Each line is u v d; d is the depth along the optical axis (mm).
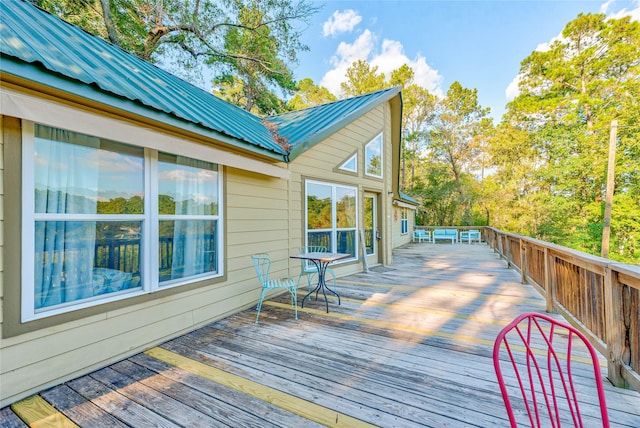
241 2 9914
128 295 2691
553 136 16141
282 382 2182
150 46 8938
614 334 2053
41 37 2369
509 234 6828
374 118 7438
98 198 2525
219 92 13758
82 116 2172
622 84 14875
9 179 1988
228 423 1745
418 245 13227
